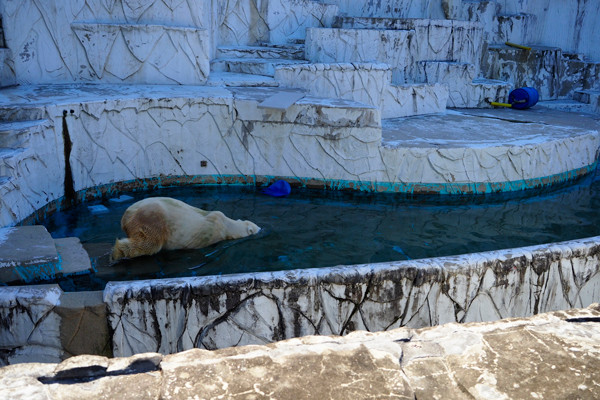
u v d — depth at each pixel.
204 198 6.61
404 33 9.80
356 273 3.41
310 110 6.96
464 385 1.38
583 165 8.41
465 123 9.05
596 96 11.68
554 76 12.20
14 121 5.58
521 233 5.92
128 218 4.71
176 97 6.73
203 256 4.80
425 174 7.14
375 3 11.12
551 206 6.95
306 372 1.40
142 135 6.67
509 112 10.48
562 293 3.91
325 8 10.54
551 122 9.47
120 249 4.59
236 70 9.09
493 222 6.23
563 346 1.53
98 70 7.58
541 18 12.88
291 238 5.38
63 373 1.39
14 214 4.94
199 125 6.93
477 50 11.23
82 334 3.23
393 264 3.53
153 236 4.70
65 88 7.05
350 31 9.34
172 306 3.26
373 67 8.78
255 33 10.17
